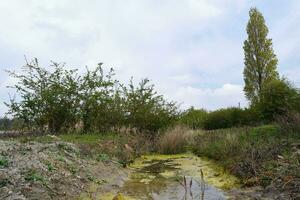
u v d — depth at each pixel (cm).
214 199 698
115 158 1114
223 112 2525
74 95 1609
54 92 1562
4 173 634
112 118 1742
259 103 2145
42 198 589
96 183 785
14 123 1538
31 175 653
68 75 1617
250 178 800
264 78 3591
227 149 1136
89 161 941
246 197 686
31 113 1545
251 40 3653
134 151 1335
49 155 837
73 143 1120
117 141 1364
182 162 1216
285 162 827
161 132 1723
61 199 622
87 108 1658
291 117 1362
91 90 1652
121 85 1806
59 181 695
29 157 765
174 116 1900
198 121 2456
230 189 769
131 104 1794
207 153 1296
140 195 748
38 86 1569
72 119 1623
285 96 1959
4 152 768
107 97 1702
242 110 2475
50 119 1584
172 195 742
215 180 877
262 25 3628
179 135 1569
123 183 870
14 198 556
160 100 1881
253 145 1048
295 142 1045
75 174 780
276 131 1315
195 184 845
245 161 900
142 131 1744
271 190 688
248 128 1521
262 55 3597
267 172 776
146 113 1805
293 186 666
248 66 3653
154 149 1510
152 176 964
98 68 1669
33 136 1290
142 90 1825
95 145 1174
